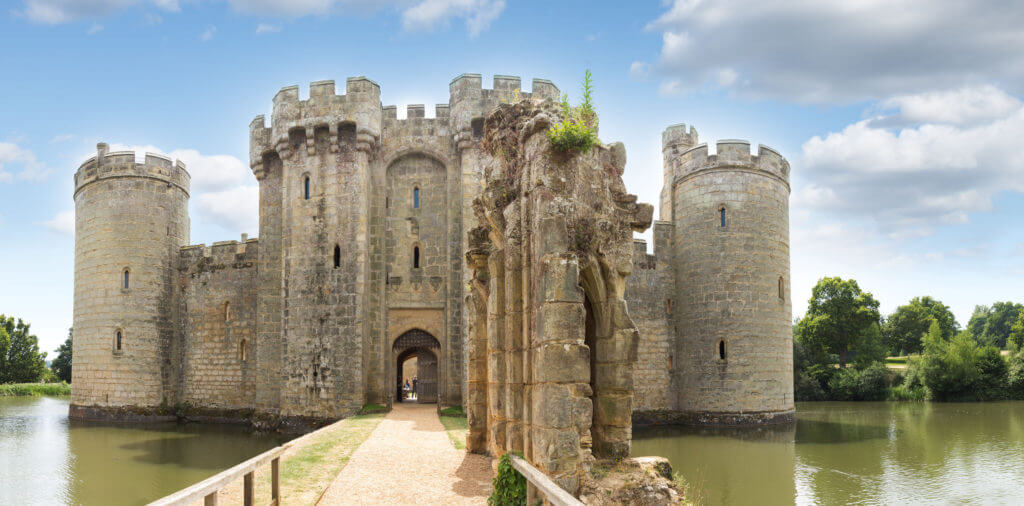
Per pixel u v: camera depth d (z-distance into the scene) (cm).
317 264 3120
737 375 3253
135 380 3534
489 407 1424
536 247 1107
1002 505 1858
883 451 2709
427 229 3284
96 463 2417
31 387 6394
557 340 1027
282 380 3097
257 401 3300
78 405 3638
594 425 1232
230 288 3619
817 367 5772
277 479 989
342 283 3075
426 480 1247
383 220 3256
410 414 2789
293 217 3192
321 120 3177
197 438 2997
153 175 3697
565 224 1073
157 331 3609
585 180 1180
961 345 5641
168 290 3700
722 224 3362
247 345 3534
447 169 3278
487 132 1462
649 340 3534
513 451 1146
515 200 1260
